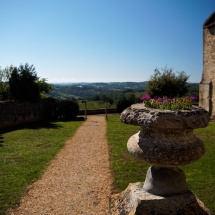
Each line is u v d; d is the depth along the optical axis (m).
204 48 19.56
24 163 8.79
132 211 4.06
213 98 18.91
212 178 7.12
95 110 27.59
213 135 13.36
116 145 11.47
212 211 5.31
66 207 5.77
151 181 4.30
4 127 17.05
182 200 4.06
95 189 6.69
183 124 3.79
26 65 20.66
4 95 20.19
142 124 3.95
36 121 20.61
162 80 26.69
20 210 5.63
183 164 3.92
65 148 11.08
